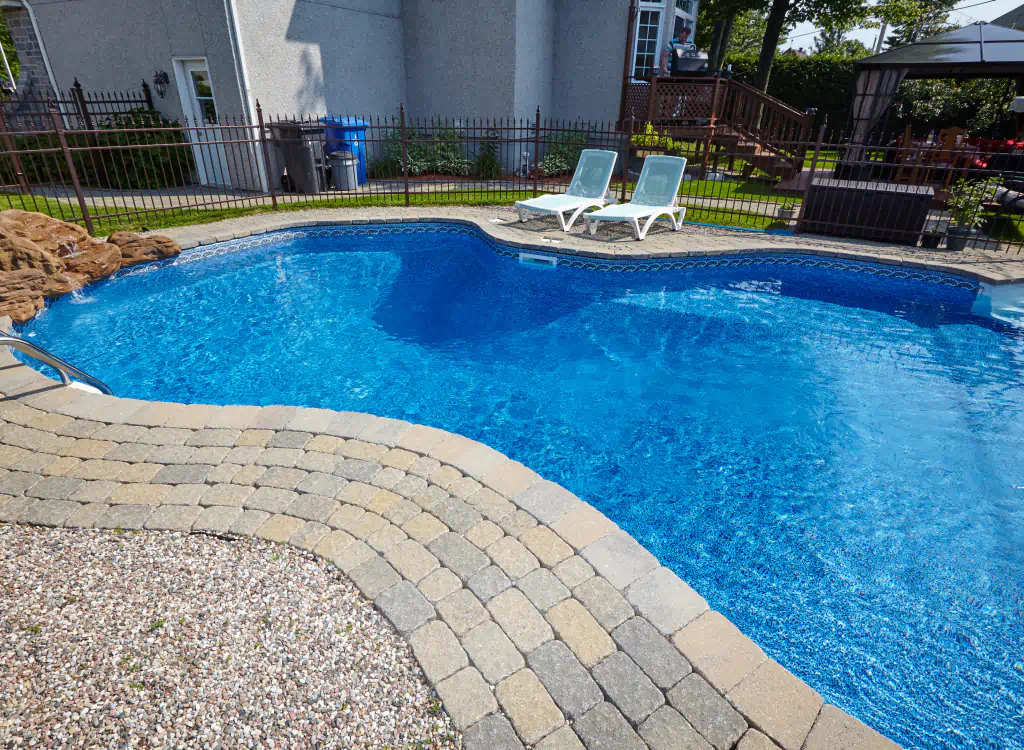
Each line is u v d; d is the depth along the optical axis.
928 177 12.20
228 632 2.15
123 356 5.53
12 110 11.89
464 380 5.30
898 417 4.80
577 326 6.44
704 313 6.80
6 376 4.15
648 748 1.84
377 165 13.05
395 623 2.26
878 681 2.57
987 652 2.73
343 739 1.82
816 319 6.67
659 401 5.01
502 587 2.44
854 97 11.99
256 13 9.99
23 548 2.60
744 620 2.88
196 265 7.71
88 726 1.76
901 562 3.29
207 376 5.23
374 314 6.66
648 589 2.44
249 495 3.00
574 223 9.14
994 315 6.62
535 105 13.61
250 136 10.46
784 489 3.92
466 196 11.24
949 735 2.34
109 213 8.88
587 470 4.11
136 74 11.10
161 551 2.61
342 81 11.96
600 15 13.13
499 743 1.84
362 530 2.76
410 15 12.96
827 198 8.42
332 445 3.41
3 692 1.85
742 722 1.92
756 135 12.60
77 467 3.21
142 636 2.10
